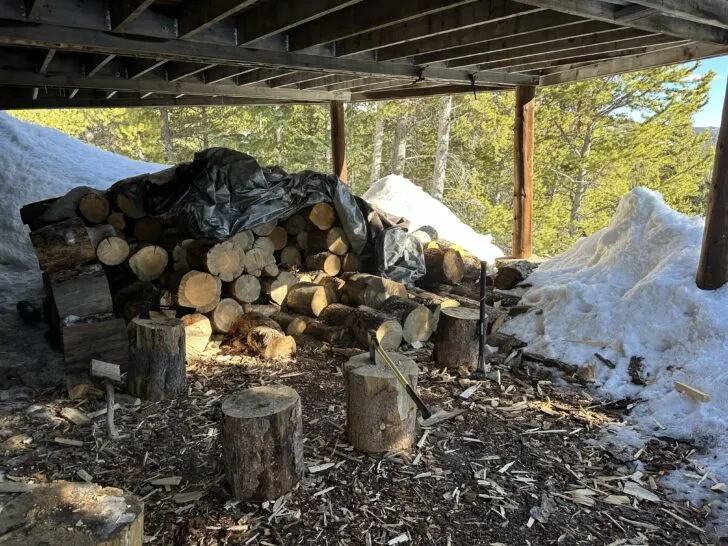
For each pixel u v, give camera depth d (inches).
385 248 219.3
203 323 184.4
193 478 110.1
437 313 200.8
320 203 216.4
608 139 557.0
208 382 159.8
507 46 185.0
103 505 67.7
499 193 702.5
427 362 176.9
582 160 574.2
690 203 635.5
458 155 677.3
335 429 130.6
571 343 172.9
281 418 100.3
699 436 123.5
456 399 149.3
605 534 94.8
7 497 100.8
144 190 199.9
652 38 183.8
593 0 132.6
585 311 181.3
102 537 61.4
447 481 109.7
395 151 679.7
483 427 133.4
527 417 139.0
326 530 94.1
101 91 288.0
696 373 138.9
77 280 165.9
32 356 176.4
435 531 94.6
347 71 205.0
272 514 98.1
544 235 596.4
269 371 168.9
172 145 794.8
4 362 170.6
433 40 189.0
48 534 61.8
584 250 224.1
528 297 208.2
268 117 726.5
